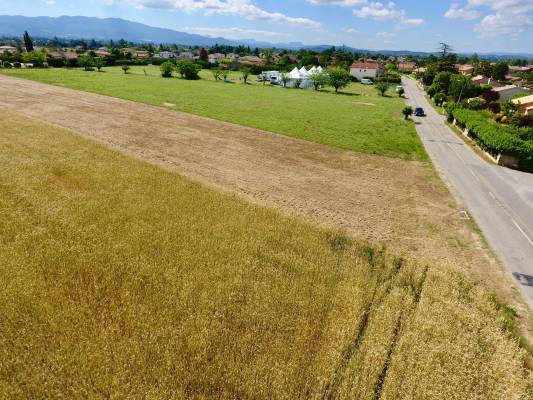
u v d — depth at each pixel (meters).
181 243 13.76
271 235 15.00
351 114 50.53
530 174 27.22
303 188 21.58
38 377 7.61
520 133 33.84
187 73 87.25
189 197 18.19
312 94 74.81
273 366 8.38
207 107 47.66
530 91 68.81
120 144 27.80
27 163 21.22
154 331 9.15
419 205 19.98
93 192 17.94
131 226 14.70
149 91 58.81
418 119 50.47
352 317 10.39
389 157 29.53
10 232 13.33
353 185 22.58
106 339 8.69
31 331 8.85
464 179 24.94
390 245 15.47
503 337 10.24
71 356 8.14
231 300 10.73
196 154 26.83
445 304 11.48
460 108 47.44
